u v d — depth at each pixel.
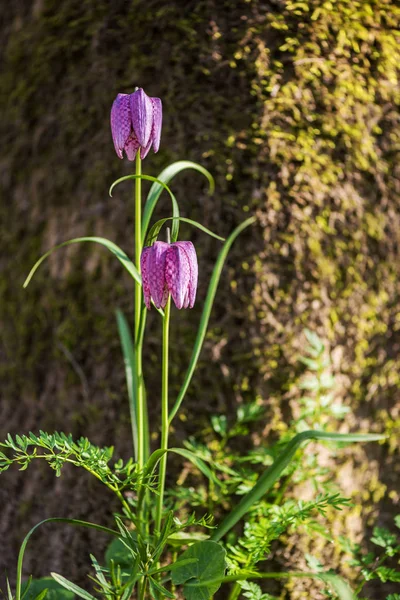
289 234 1.10
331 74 1.11
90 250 1.14
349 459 1.13
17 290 1.17
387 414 1.15
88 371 1.14
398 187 1.13
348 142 1.11
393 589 1.14
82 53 1.14
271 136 1.10
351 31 1.11
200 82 1.11
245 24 1.10
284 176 1.10
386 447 1.15
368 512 1.14
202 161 1.10
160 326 1.11
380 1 1.12
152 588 1.00
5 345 1.17
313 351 1.09
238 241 1.10
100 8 1.13
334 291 1.11
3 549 1.17
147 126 0.96
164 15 1.11
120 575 1.03
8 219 1.17
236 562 1.02
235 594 1.03
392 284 1.13
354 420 1.14
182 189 1.11
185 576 0.99
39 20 1.15
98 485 1.13
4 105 1.17
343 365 1.12
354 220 1.12
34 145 1.16
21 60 1.16
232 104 1.10
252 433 1.11
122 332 1.09
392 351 1.14
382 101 1.12
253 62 1.10
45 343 1.16
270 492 1.10
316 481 1.07
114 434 1.13
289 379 1.11
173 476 1.11
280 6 1.10
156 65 1.11
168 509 1.09
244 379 1.11
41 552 1.16
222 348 1.11
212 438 1.11
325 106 1.11
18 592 0.97
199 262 1.11
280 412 1.11
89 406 1.14
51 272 1.15
